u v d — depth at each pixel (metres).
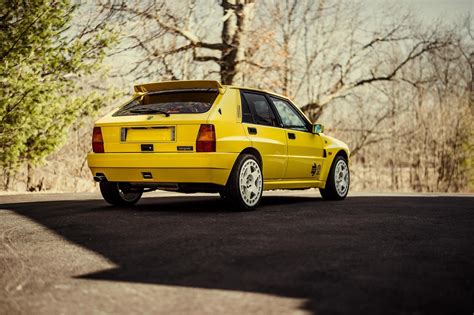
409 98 24.31
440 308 3.24
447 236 5.55
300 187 8.66
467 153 24.58
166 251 4.82
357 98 23.17
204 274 4.02
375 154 24.81
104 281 3.86
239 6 18.80
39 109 11.09
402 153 24.66
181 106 7.29
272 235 5.53
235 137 7.27
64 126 11.84
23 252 4.84
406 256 4.60
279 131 8.13
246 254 4.66
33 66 11.27
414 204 8.67
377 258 4.51
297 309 3.21
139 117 7.35
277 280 3.84
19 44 11.16
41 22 11.37
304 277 3.91
